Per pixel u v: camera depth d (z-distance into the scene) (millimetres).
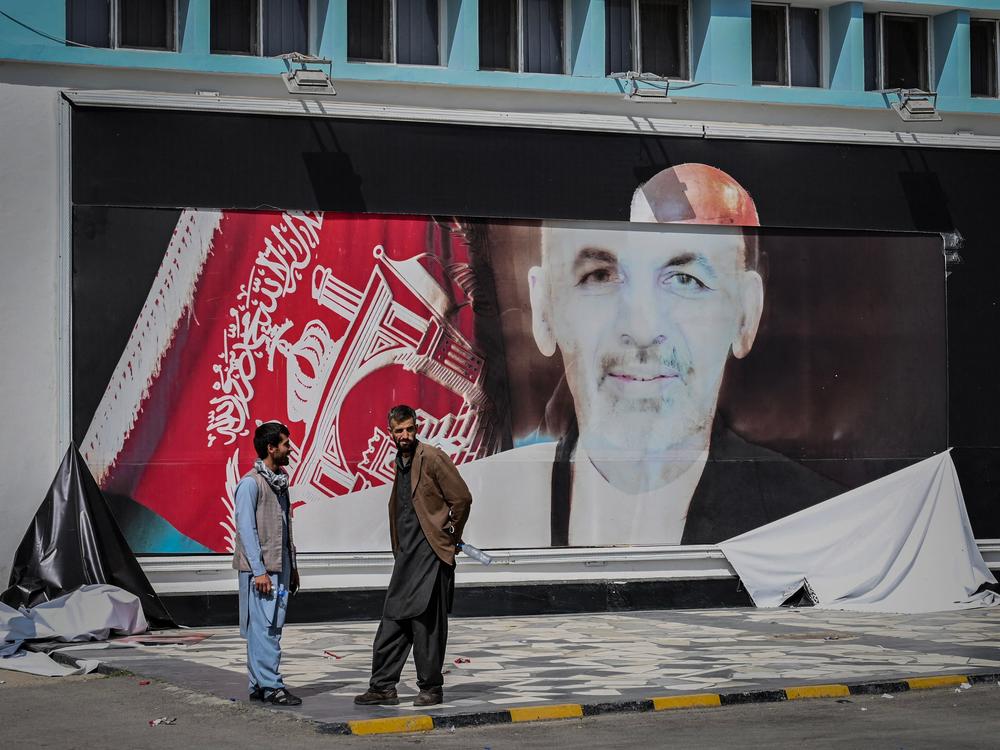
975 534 19781
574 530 18047
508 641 14641
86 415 16250
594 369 18219
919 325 19641
